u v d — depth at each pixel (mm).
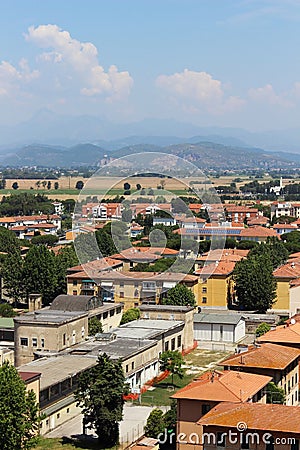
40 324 122312
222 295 175125
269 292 173500
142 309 140875
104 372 87875
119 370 89312
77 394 89250
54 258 178625
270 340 102875
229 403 74438
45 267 175875
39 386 92000
